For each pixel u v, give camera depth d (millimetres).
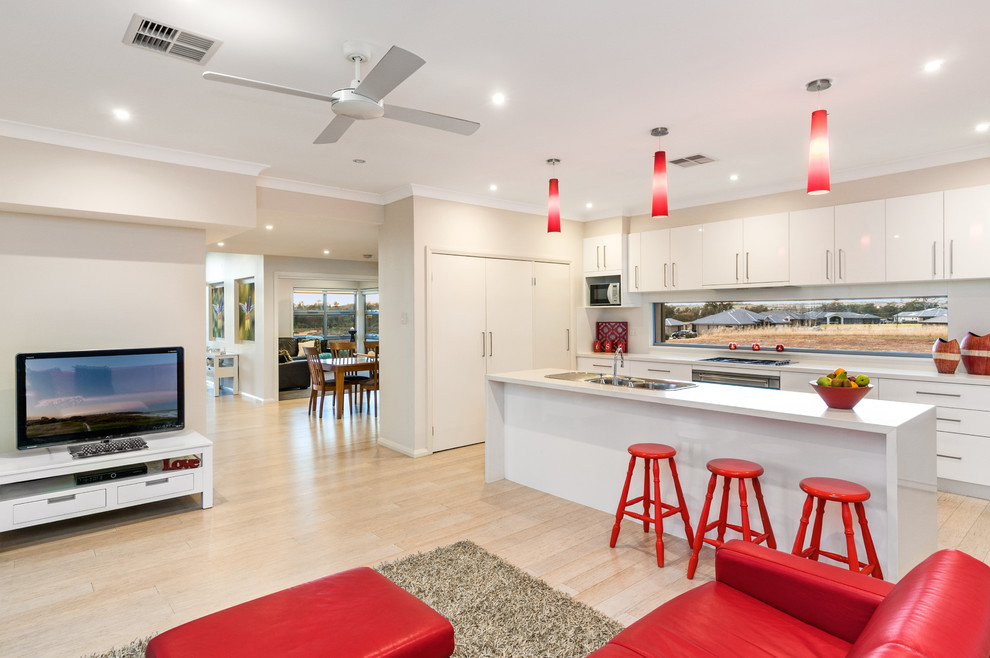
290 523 3434
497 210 5586
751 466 2604
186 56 2461
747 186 4977
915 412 2492
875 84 2809
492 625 2250
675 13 2145
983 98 2986
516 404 4215
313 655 1438
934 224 4004
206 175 4004
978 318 4078
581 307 6457
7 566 2859
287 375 9203
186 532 3301
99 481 3354
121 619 2359
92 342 3826
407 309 5090
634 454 2908
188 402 4211
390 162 4180
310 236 6609
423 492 4020
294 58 2500
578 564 2816
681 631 1499
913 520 2377
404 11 2117
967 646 932
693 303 5965
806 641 1454
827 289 4914
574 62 2559
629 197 5449
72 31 2248
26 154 3336
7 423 3535
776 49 2438
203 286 4289
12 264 3557
